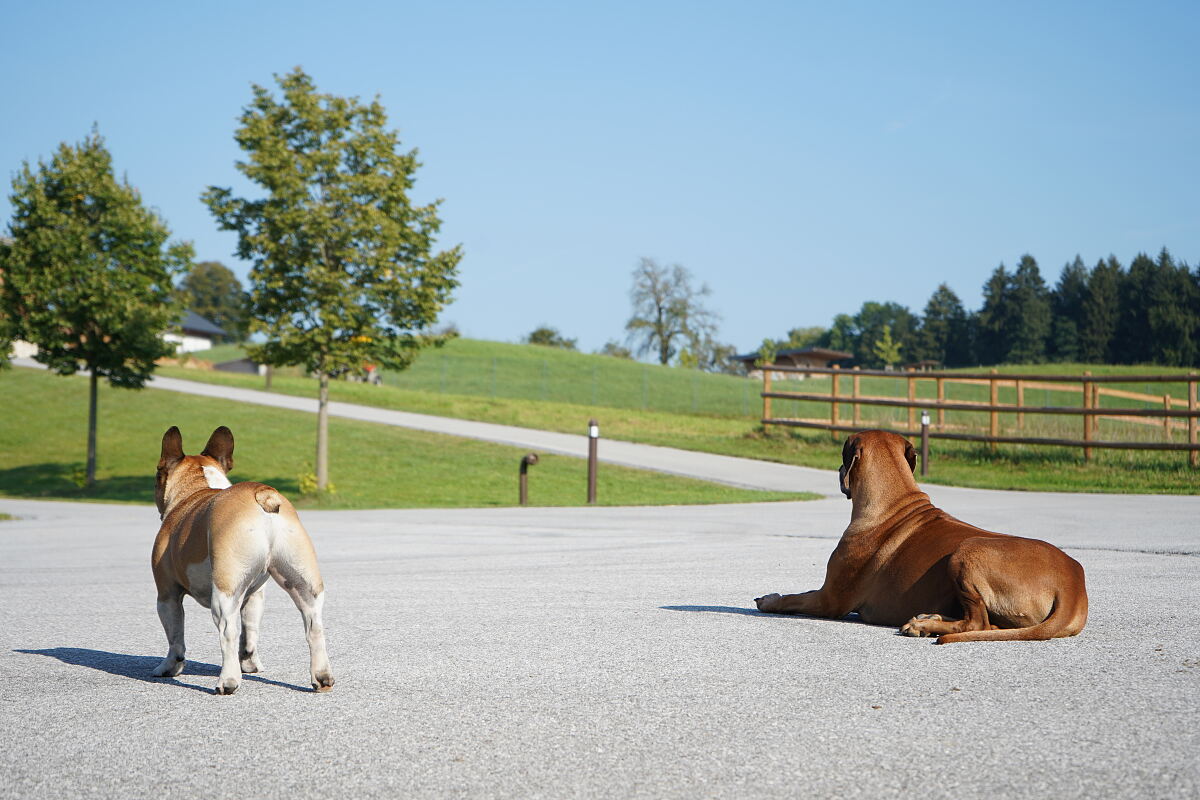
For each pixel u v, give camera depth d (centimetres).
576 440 3397
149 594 823
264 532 446
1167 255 12481
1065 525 1288
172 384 4981
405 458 3055
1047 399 6319
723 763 340
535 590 789
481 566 974
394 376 7581
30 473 3158
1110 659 484
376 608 712
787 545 1130
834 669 475
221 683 450
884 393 6600
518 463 2920
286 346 2336
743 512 1697
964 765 332
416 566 985
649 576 869
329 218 2277
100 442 3612
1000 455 2516
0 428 3825
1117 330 12681
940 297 15212
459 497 2422
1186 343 12075
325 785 328
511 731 385
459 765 344
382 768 343
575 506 1969
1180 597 681
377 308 2419
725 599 726
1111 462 2345
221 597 445
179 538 478
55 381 4656
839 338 18850
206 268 15012
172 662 499
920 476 2319
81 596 812
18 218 2831
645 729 383
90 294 2777
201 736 387
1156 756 338
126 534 1463
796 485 2295
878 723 383
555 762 345
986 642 521
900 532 580
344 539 1306
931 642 529
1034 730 370
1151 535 1144
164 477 527
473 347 9538
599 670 489
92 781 336
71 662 541
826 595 611
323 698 444
